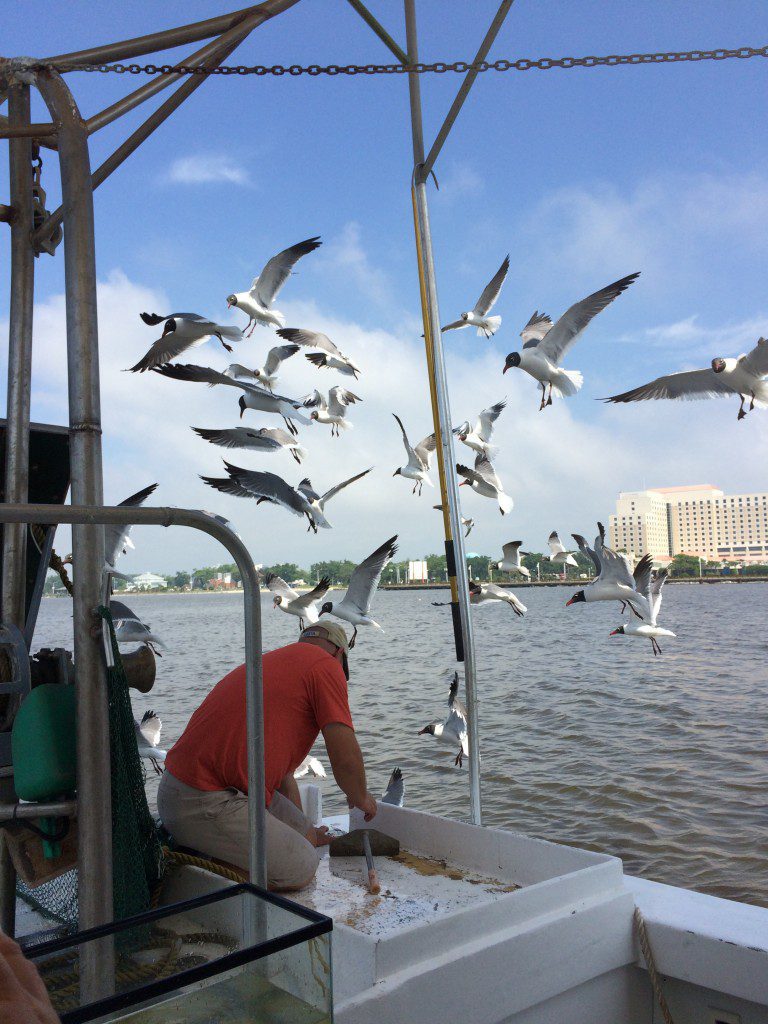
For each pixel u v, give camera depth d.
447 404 4.42
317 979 1.66
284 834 3.20
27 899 3.07
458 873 3.39
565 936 2.70
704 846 8.55
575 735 14.24
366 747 13.40
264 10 3.00
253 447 7.59
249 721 2.30
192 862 3.00
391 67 3.26
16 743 2.39
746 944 2.64
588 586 7.91
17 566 2.88
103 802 2.34
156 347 6.70
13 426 3.03
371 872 3.26
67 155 2.49
